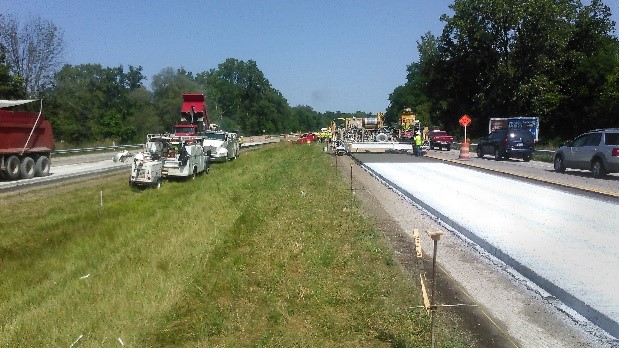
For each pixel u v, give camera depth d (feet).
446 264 29.32
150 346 18.56
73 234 39.01
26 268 30.12
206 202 52.54
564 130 196.13
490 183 65.00
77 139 201.26
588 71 180.55
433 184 63.72
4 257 32.53
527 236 34.65
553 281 25.00
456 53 215.10
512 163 104.63
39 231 39.93
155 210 49.19
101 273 27.40
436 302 22.77
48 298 23.98
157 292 23.70
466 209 45.44
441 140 173.27
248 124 388.16
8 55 169.99
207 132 119.34
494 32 202.49
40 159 76.13
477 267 28.78
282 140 277.23
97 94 241.35
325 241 32.71
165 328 19.80
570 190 58.70
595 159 74.18
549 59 195.21
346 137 143.64
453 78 223.10
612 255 29.84
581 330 20.29
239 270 27.17
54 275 28.32
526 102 196.34
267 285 24.58
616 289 23.89
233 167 101.04
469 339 19.17
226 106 366.84
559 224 38.86
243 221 40.40
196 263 28.45
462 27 203.82
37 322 20.72
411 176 73.31
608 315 20.53
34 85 175.52
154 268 27.96
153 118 229.25
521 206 47.11
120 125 217.56
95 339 19.16
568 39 195.00
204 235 36.11
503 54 205.36
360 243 32.35
